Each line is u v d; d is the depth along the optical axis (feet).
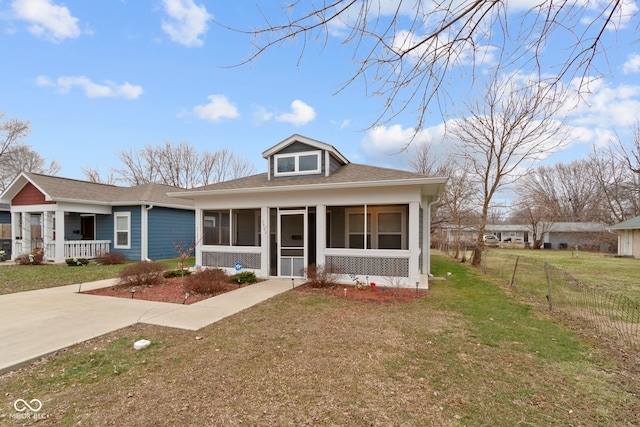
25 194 44.70
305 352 12.39
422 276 31.22
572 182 120.37
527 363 11.56
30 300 21.18
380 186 26.76
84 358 11.73
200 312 18.33
